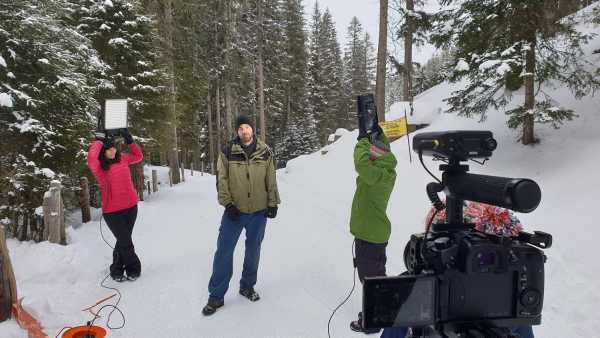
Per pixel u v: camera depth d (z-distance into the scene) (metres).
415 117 15.42
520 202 1.31
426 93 19.30
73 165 8.10
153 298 4.34
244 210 4.08
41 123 7.27
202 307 4.13
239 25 25.02
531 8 8.52
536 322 1.51
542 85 12.02
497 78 9.25
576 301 4.21
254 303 4.21
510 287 1.48
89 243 6.17
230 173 4.07
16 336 3.30
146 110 13.34
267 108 34.41
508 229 2.57
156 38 13.91
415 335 1.69
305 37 37.19
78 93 7.78
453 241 1.55
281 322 3.79
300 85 37.12
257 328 3.68
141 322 3.80
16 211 6.83
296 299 4.30
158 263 5.52
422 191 8.86
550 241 1.49
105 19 12.59
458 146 1.61
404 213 7.75
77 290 4.43
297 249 6.11
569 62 10.20
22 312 3.54
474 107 10.38
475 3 9.32
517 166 9.02
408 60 17.67
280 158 35.06
